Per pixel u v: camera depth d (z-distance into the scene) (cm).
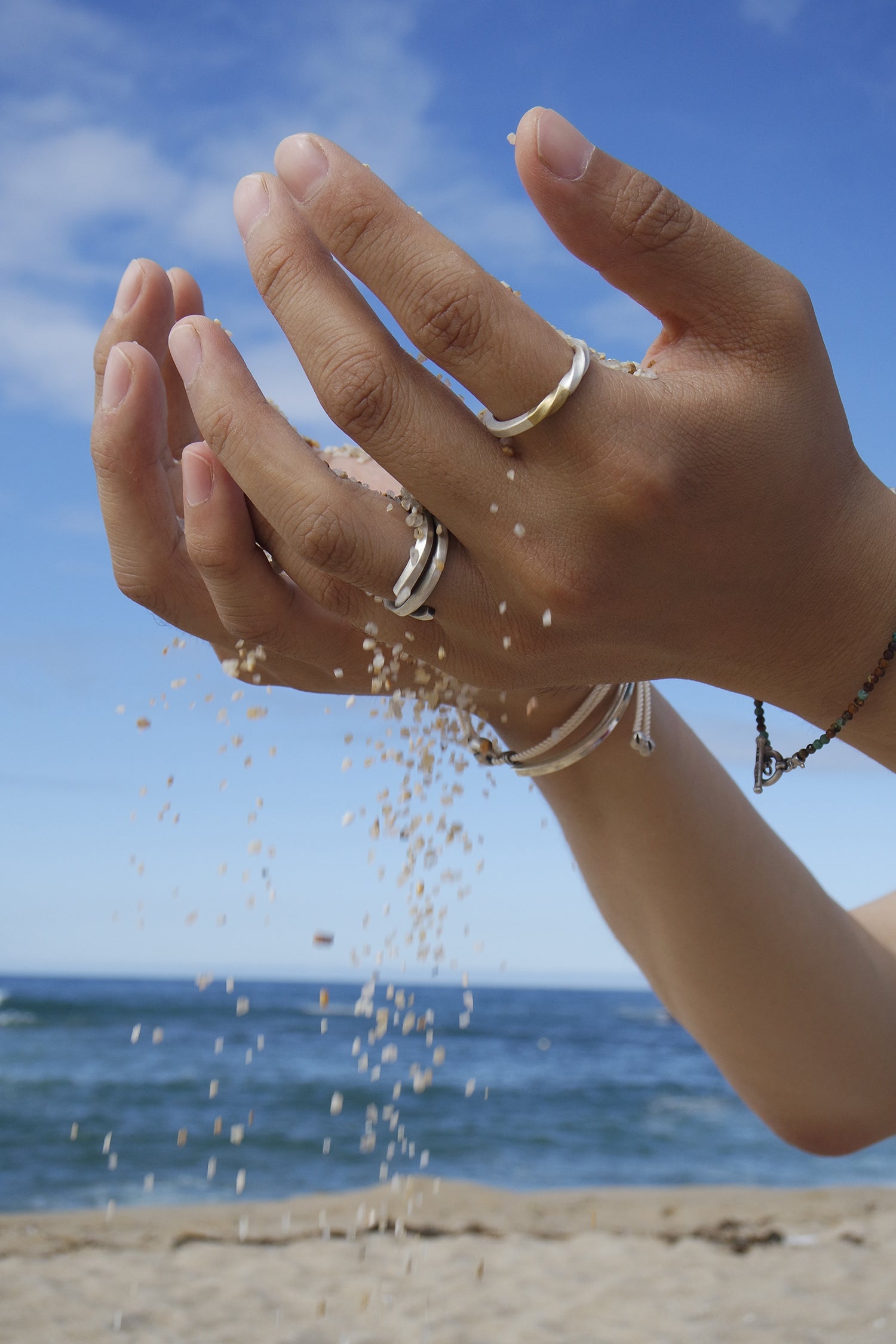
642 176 32
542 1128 426
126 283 41
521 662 36
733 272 32
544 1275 157
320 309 33
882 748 37
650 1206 233
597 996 2509
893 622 35
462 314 32
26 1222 201
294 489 35
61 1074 578
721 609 35
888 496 35
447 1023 1282
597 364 33
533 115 32
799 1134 49
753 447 33
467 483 33
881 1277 157
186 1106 461
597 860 47
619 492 33
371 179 32
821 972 47
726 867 45
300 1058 703
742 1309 140
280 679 42
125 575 40
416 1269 159
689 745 46
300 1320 133
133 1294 143
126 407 38
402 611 35
